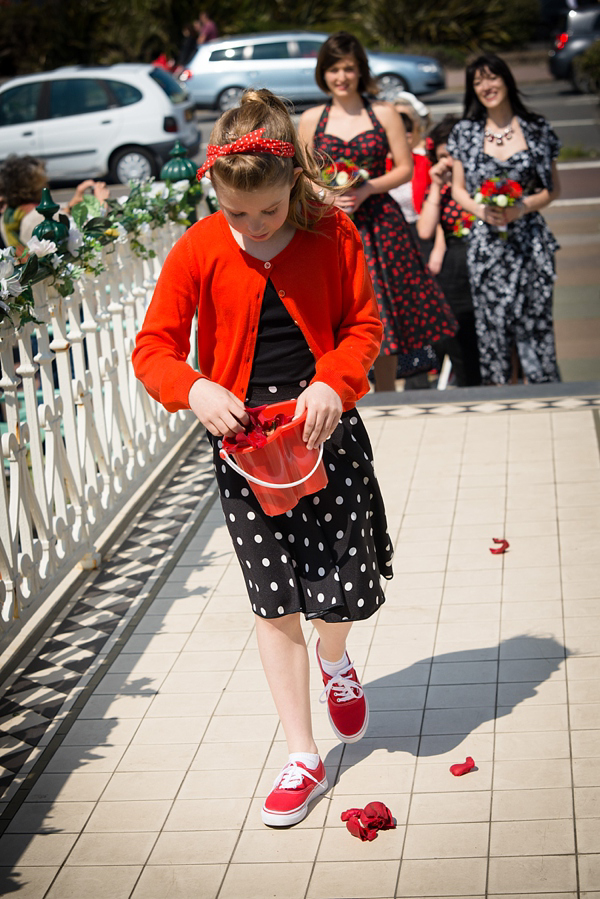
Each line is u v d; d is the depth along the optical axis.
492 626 3.40
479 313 6.11
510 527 4.06
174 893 2.42
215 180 2.24
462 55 25.22
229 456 2.41
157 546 4.31
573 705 2.94
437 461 4.77
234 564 4.09
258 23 26.06
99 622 3.72
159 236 5.36
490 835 2.48
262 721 3.05
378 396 5.73
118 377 4.59
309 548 2.53
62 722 3.14
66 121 15.54
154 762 2.92
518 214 5.77
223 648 3.47
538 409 5.30
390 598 3.64
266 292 2.43
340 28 26.39
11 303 3.30
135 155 15.55
